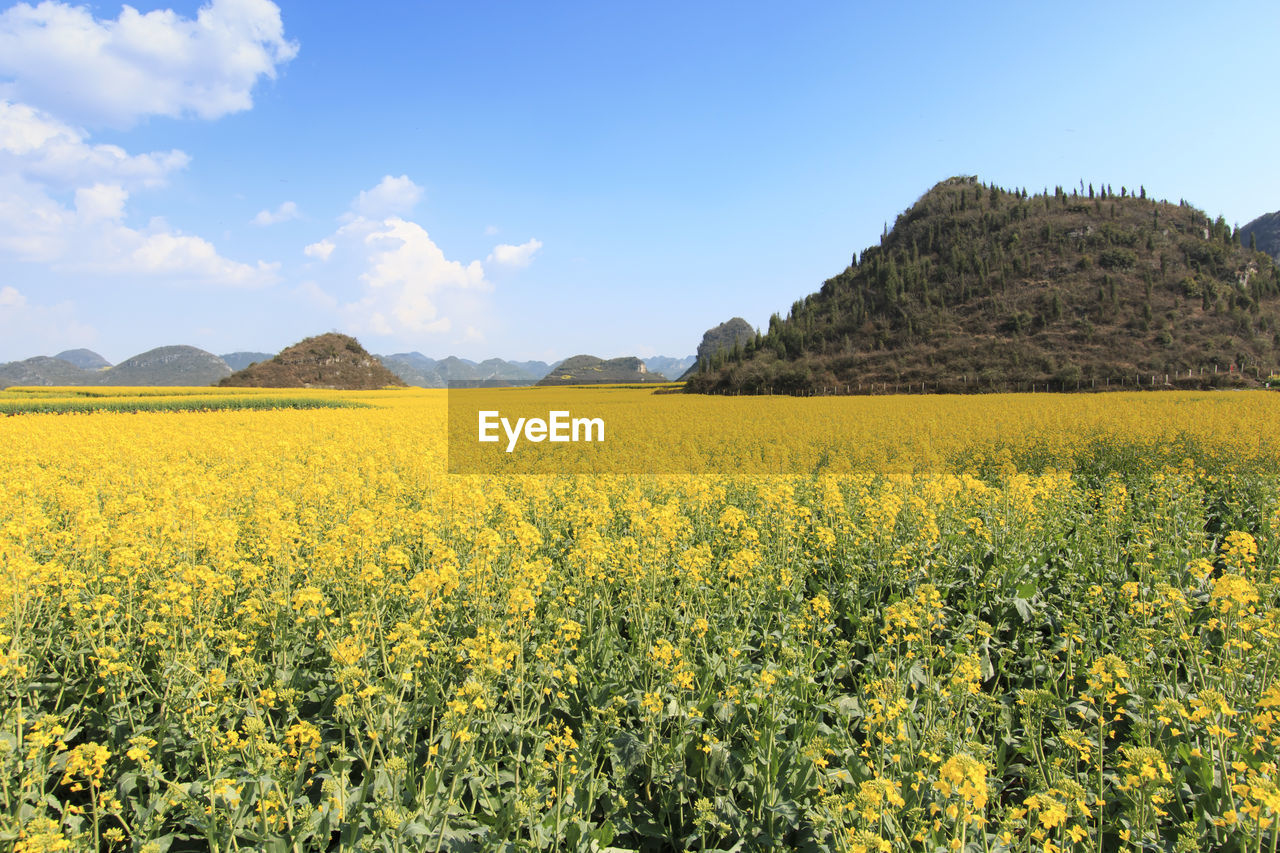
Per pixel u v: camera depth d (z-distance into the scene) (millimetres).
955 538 8812
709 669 5508
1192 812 4293
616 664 5977
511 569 6895
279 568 6953
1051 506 10367
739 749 4992
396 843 3676
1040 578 8008
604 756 4961
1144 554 7770
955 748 4418
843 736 4754
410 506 12062
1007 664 6344
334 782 4000
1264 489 11367
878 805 3598
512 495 12016
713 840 4352
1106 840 4219
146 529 7926
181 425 25453
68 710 4945
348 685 4855
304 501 10992
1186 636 5668
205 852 4082
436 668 5379
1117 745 5273
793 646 5797
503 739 4930
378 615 5961
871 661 5855
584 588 6875
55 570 6094
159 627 5457
